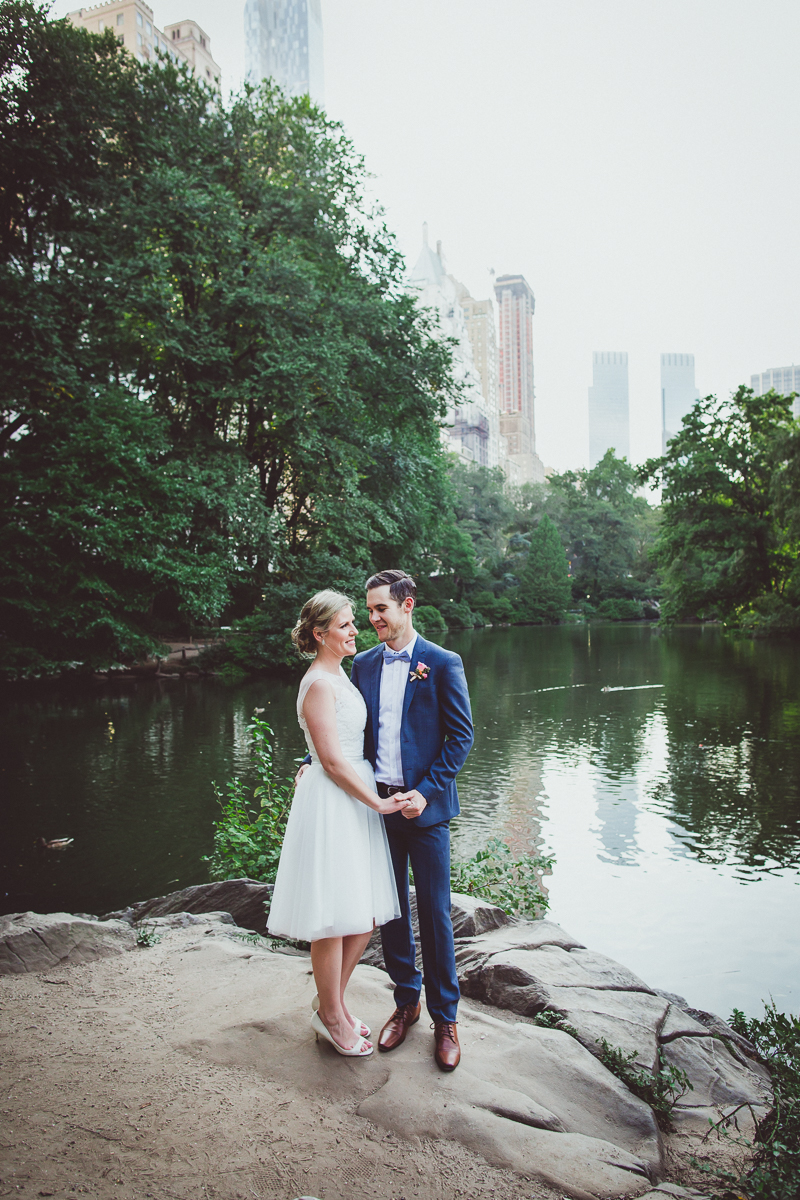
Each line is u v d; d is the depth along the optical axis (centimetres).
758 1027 297
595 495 8000
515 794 1076
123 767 1159
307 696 259
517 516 7762
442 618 5341
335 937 253
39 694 1956
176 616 2886
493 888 588
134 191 2100
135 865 759
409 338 2530
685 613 4372
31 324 1800
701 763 1248
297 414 2245
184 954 362
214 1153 209
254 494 2236
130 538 2044
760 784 1112
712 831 907
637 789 1096
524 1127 222
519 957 338
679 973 571
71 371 1894
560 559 6731
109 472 2064
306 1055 259
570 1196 197
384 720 280
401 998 277
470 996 324
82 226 2080
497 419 16938
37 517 2009
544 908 691
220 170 2306
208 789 1033
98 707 1748
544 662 2983
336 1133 219
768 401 3769
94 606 2038
